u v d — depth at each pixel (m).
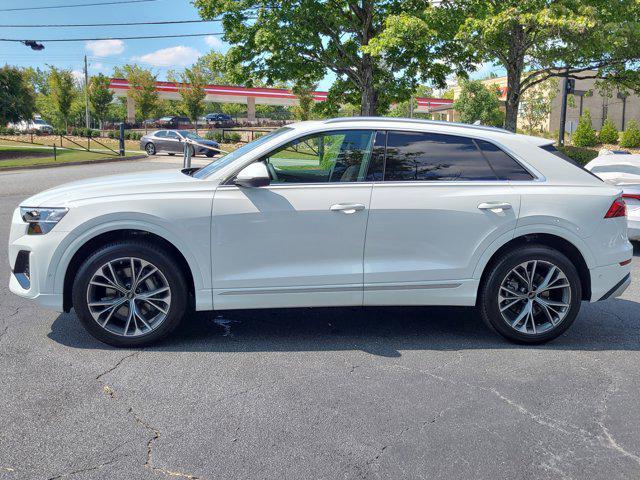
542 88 40.56
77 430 3.14
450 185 4.47
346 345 4.52
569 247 4.60
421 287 4.46
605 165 9.16
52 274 4.23
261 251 4.34
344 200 4.36
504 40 18.38
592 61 19.48
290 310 5.40
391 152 4.50
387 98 21.75
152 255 4.25
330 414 3.38
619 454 3.02
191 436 3.11
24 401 3.46
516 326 4.55
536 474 2.82
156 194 4.29
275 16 18.97
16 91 34.25
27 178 17.20
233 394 3.61
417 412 3.42
